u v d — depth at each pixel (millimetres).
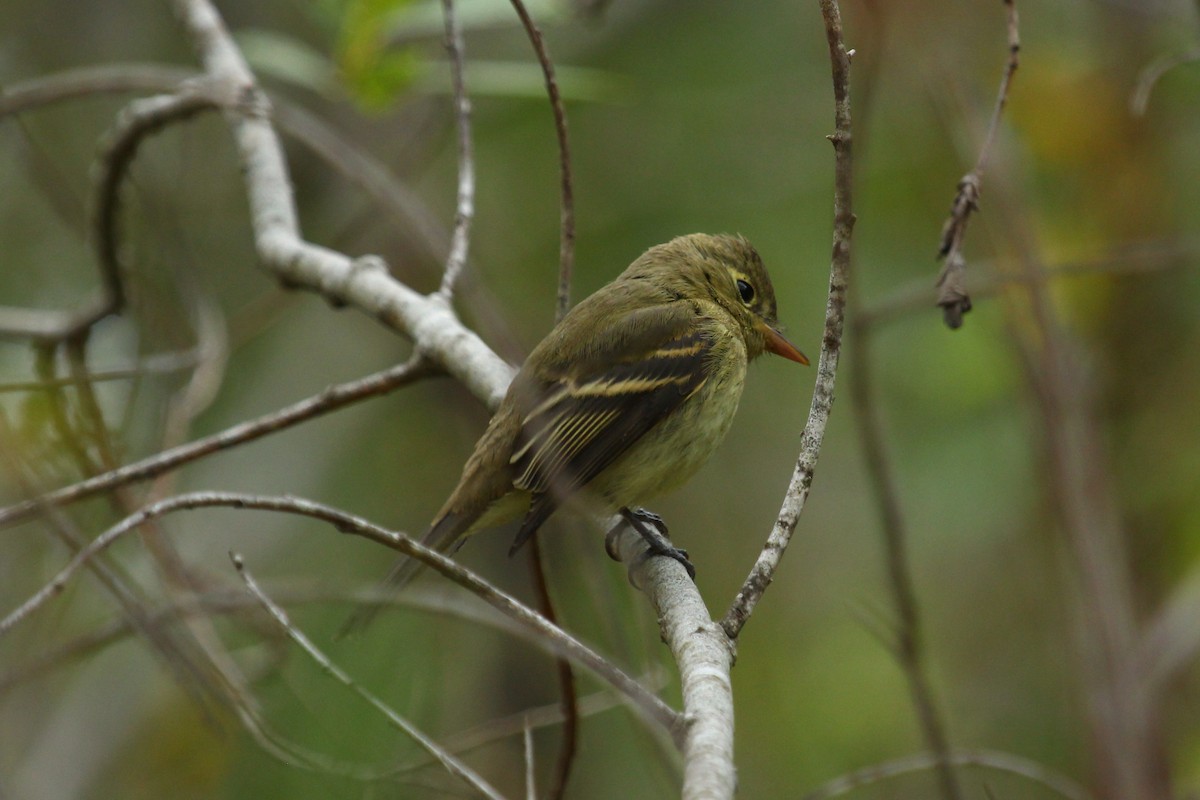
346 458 13578
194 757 10680
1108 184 12555
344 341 14070
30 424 8930
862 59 11000
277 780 7898
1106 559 9758
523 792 11883
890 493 9430
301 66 9992
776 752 13539
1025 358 10266
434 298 8211
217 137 13992
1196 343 12594
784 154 14734
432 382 13953
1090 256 11984
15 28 14617
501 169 14586
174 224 10500
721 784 4516
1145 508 12328
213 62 9836
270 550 12742
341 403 7883
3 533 9656
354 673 8234
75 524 8672
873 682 13672
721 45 14969
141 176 11102
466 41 14211
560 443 8359
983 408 13742
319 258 8750
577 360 8766
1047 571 11578
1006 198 10570
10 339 10523
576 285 14328
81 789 10461
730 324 9438
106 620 9852
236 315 12742
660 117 14844
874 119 13789
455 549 8336
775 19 15023
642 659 9680
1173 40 12539
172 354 10234
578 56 14578
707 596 14383
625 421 8680
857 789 12312
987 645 13523
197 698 7883
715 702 5012
